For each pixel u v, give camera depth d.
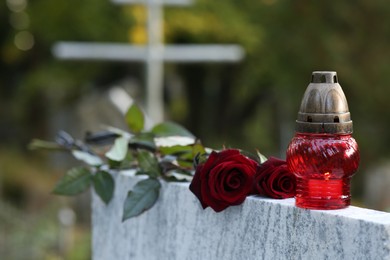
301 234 2.41
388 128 13.73
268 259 2.54
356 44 13.09
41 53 16.77
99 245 3.57
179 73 14.89
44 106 17.17
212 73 14.76
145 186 3.11
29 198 13.02
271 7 13.41
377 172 12.02
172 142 3.24
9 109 18.02
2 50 17.55
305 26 13.20
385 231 2.16
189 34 13.89
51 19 14.05
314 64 13.23
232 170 2.64
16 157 15.97
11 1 16.36
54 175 14.07
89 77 14.84
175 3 8.84
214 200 2.66
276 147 15.52
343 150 2.36
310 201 2.38
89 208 10.80
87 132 3.72
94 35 13.50
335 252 2.29
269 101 15.30
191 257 2.92
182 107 15.30
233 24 13.51
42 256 7.29
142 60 8.90
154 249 3.16
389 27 12.98
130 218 3.27
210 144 15.27
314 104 2.38
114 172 3.44
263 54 13.62
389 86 13.12
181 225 2.98
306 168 2.37
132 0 8.67
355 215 2.28
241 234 2.66
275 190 2.59
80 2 13.69
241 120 15.60
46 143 3.67
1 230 7.34
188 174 3.14
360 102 13.32
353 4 12.94
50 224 7.41
